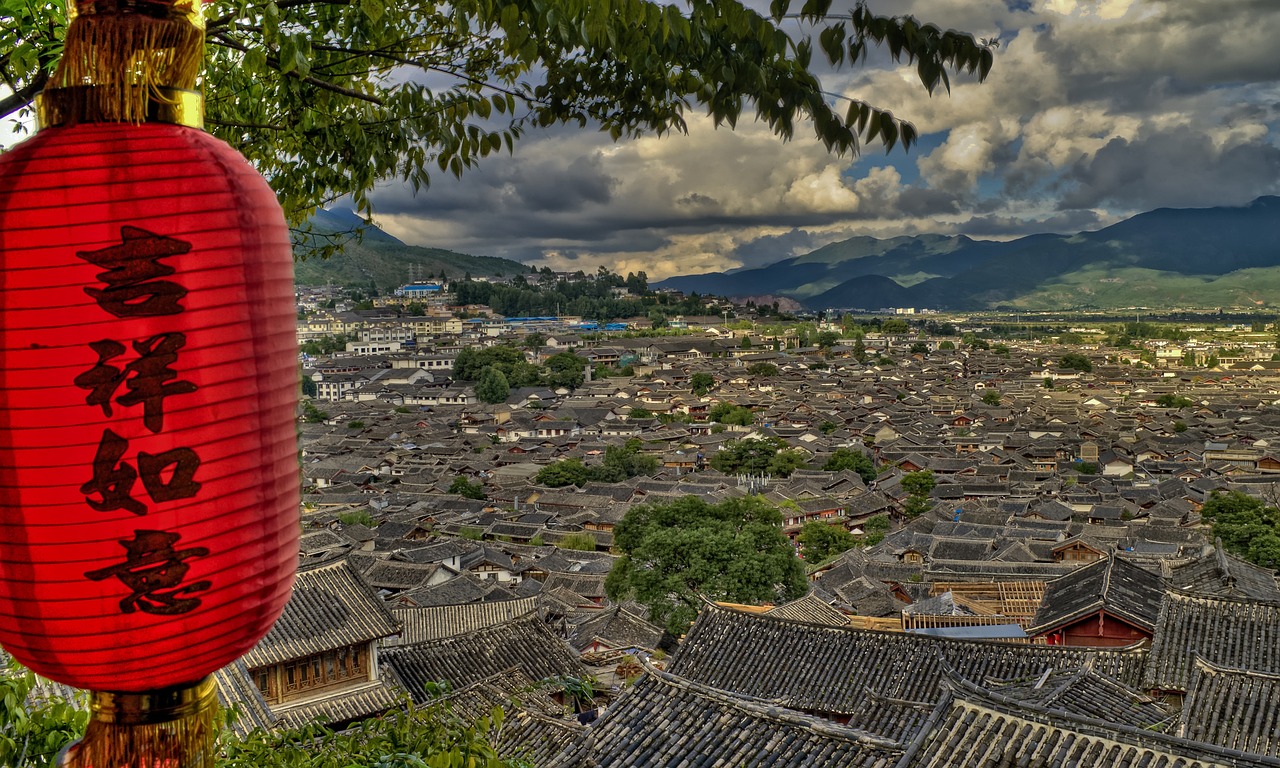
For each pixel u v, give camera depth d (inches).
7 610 64.8
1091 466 3969.0
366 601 892.0
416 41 252.2
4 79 189.6
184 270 64.0
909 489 3371.1
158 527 63.7
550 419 4817.9
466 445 4347.9
